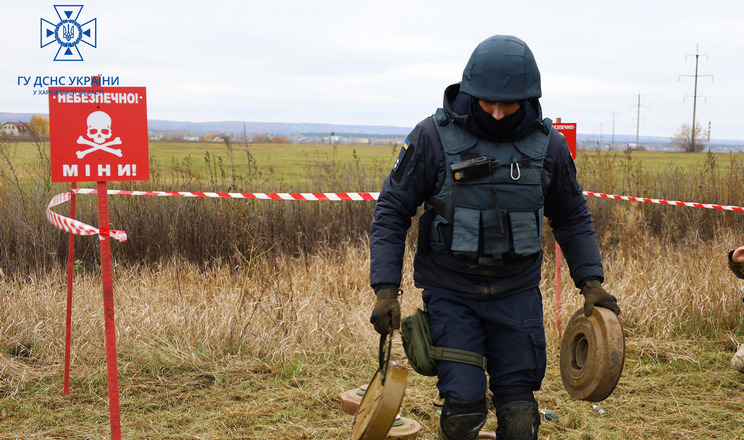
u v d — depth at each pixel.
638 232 7.36
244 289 5.35
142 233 6.86
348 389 4.04
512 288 2.42
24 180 6.92
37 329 4.62
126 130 2.63
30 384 4.02
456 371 2.31
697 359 4.65
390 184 2.49
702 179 9.17
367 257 6.71
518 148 2.38
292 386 4.12
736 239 7.32
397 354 4.66
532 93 2.31
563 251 2.64
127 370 4.24
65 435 3.38
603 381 2.33
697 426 3.59
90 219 6.80
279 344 4.63
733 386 4.20
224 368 4.34
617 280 6.12
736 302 5.49
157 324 4.73
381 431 2.25
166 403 3.84
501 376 2.40
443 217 2.40
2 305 5.02
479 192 2.35
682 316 5.39
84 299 5.24
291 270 6.24
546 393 4.06
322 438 3.38
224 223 6.73
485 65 2.30
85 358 4.35
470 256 2.35
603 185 9.02
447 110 2.43
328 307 5.21
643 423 3.62
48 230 6.55
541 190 2.41
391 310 2.36
